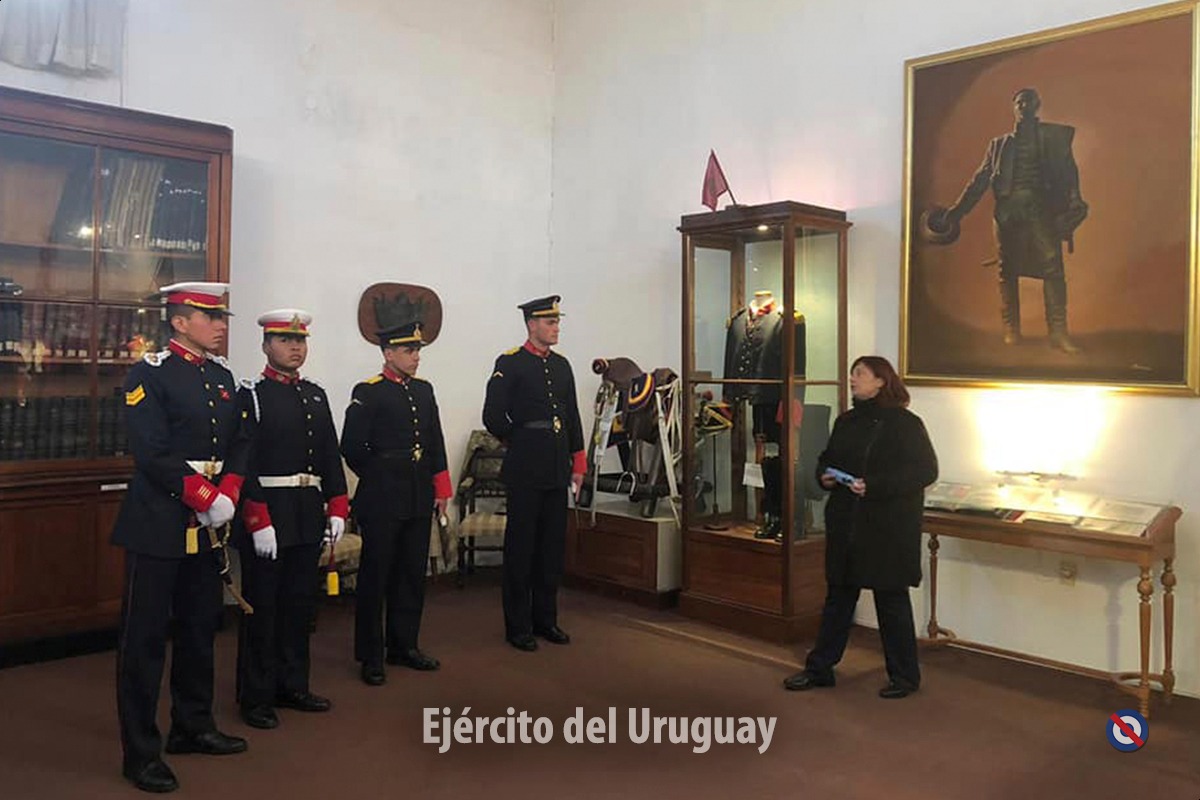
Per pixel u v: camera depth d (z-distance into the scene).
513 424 4.70
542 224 6.72
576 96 6.58
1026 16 4.48
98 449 4.51
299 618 3.77
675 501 5.37
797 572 4.75
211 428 3.20
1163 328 4.06
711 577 5.06
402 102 6.00
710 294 5.21
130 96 4.93
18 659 4.29
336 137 5.71
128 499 3.15
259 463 3.63
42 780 3.10
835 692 4.02
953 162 4.66
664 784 3.13
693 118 5.86
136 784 3.05
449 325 6.23
